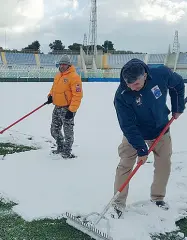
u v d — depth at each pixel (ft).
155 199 12.32
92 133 24.14
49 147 20.36
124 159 11.53
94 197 12.99
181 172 15.74
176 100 11.69
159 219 11.41
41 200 12.69
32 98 43.68
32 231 10.65
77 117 30.35
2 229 10.74
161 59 143.74
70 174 15.46
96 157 18.12
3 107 35.86
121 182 11.61
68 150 17.75
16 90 53.98
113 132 24.56
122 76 10.05
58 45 212.23
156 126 11.34
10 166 16.43
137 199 12.74
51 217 11.55
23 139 21.84
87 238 10.28
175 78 11.01
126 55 146.30
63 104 17.24
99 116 31.07
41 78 95.86
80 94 16.93
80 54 139.13
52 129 18.03
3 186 13.97
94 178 15.01
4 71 97.81
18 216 11.64
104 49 195.21
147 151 10.88
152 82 10.40
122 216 11.43
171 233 10.82
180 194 13.29
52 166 16.52
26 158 17.69
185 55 140.15
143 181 14.51
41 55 142.82
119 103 10.53
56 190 13.64
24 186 13.99
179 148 20.01
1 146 20.47
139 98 10.41
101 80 98.84
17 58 139.33
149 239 10.25
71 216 11.04
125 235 10.25
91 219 11.24
